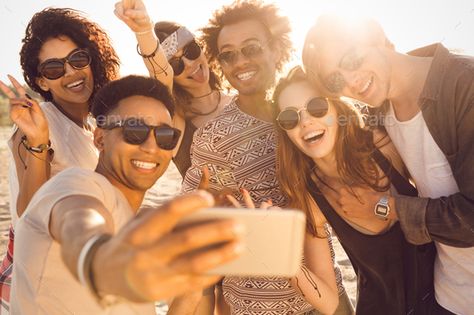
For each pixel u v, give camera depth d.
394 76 1.10
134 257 0.38
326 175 1.20
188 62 1.66
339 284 1.38
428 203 1.05
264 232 0.56
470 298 1.09
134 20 1.46
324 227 1.27
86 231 0.51
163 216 0.39
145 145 0.89
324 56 1.11
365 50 1.08
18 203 1.24
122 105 0.91
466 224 1.02
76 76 1.42
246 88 1.47
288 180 1.21
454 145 1.02
